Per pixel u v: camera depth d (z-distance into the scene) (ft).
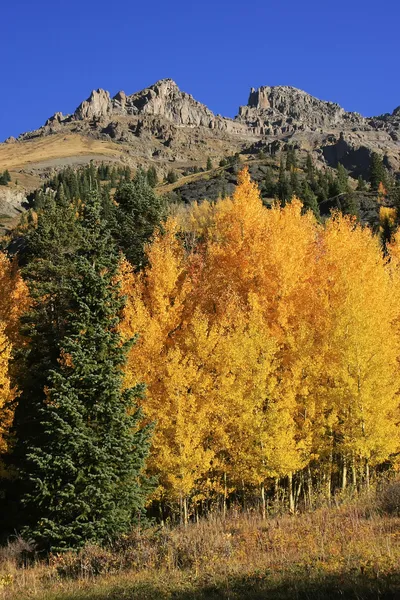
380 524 55.47
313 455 82.02
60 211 135.64
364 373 77.87
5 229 467.52
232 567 46.93
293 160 534.37
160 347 85.30
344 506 72.13
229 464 85.10
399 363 88.38
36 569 60.70
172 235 132.87
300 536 56.49
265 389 78.95
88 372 70.79
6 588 53.62
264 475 77.66
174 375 77.82
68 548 62.85
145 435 71.67
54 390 70.28
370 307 84.69
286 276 94.32
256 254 102.01
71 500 65.62
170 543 56.59
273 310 95.09
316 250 110.22
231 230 114.42
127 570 53.78
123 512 66.08
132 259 145.28
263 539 57.00
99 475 65.31
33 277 123.65
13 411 99.40
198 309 89.81
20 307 123.44
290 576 41.63
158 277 98.27
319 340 85.76
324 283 98.37
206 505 93.35
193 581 44.98
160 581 46.50
